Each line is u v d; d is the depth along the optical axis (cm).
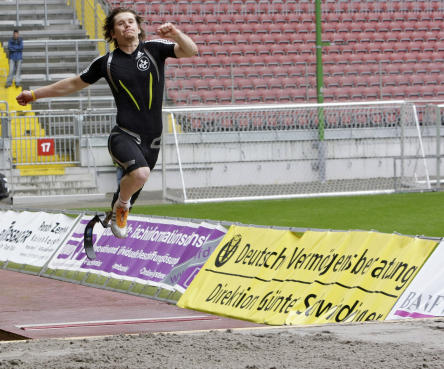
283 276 1645
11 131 4106
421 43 5712
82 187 4169
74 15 5412
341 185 4181
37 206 3791
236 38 5488
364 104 3916
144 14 5531
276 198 3891
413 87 5412
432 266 1408
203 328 1553
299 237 1697
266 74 5294
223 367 981
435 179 4403
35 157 4181
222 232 1869
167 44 1101
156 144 1117
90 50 5184
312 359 1015
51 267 2314
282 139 4206
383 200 3638
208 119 4253
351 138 4247
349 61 5503
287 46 5475
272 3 5744
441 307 1348
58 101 4772
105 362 1031
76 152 4253
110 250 2159
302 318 1525
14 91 4725
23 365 1023
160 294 1905
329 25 5694
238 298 1692
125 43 1101
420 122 4994
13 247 2548
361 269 1512
